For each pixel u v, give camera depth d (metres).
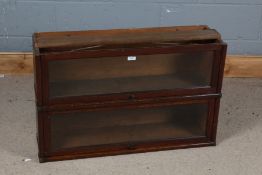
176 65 2.16
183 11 2.64
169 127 2.22
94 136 2.13
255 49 2.77
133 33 2.05
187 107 2.19
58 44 1.92
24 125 2.28
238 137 2.25
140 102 2.04
